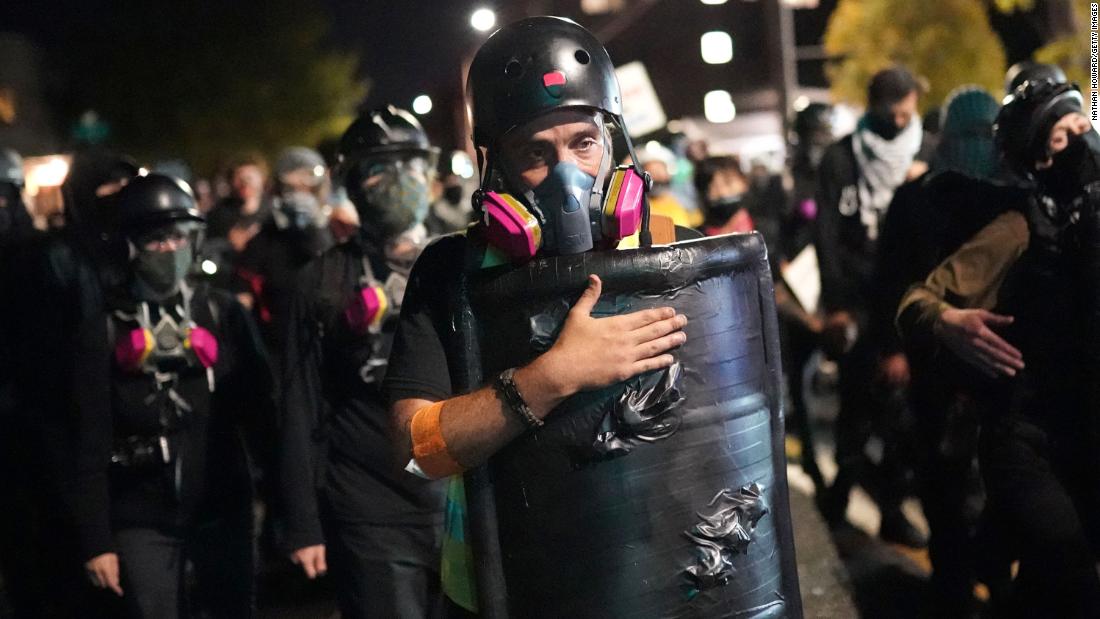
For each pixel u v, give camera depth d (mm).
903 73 6656
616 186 2271
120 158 4973
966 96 5238
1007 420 3742
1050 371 3686
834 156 6750
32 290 4832
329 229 7441
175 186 4051
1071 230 3629
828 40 19438
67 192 4938
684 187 11602
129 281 3998
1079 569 3621
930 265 4410
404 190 4074
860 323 6613
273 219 6762
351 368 3959
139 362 3943
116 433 3963
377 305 3975
